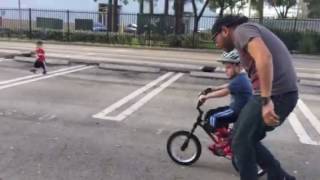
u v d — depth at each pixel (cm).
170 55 2220
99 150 593
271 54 359
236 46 373
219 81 1320
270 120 350
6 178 488
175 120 781
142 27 3128
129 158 565
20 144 609
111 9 3406
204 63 1817
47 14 3488
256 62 347
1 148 590
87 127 711
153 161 556
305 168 553
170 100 977
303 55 2606
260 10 3133
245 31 361
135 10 5050
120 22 3362
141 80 1284
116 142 632
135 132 691
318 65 1989
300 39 2784
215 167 540
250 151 383
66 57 1822
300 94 1154
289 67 374
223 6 3588
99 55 2034
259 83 361
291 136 703
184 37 2886
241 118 383
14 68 1441
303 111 920
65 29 3347
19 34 3256
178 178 504
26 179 487
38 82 1161
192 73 1419
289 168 552
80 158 559
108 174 510
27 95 970
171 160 559
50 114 792
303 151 624
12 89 1041
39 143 616
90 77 1296
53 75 1309
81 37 3091
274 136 698
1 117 760
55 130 686
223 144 508
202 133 687
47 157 559
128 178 500
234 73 492
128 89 1111
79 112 817
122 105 901
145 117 797
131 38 3019
